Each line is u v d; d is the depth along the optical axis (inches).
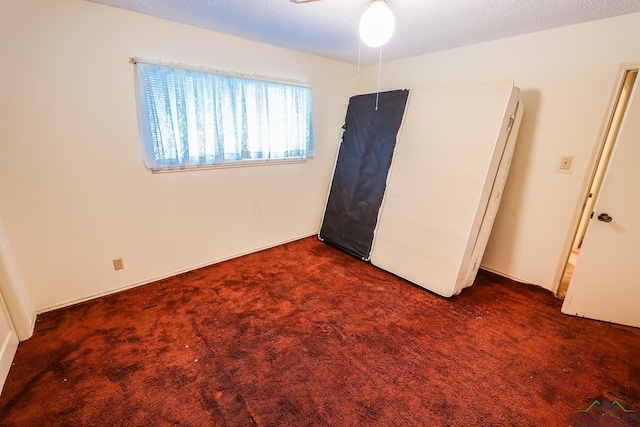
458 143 91.5
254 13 76.5
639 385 60.7
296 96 116.9
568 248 91.0
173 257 101.5
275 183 123.0
